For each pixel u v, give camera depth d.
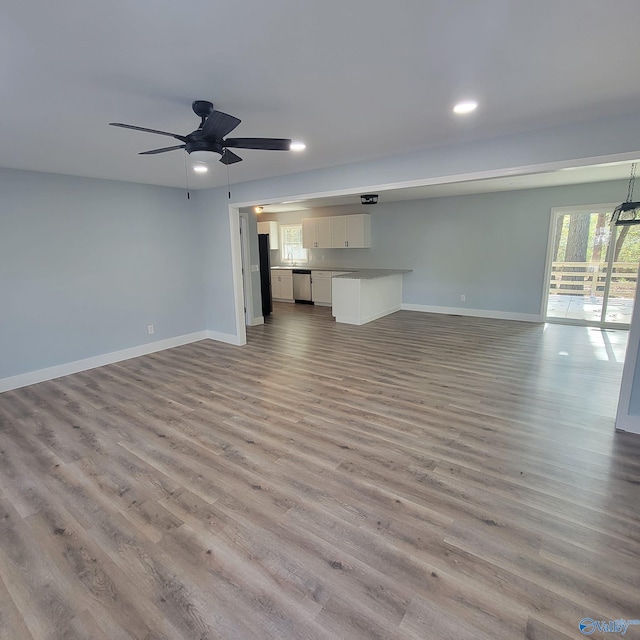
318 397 3.71
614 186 5.89
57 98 2.18
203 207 5.71
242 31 1.54
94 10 1.37
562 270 6.75
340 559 1.84
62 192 4.32
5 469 2.60
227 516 2.14
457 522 2.06
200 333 6.03
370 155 3.72
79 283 4.55
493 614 1.55
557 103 2.42
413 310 8.21
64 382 4.25
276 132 2.94
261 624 1.53
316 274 9.14
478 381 4.05
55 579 1.75
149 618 1.57
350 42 1.65
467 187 6.21
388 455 2.70
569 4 1.39
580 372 4.28
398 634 1.48
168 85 2.04
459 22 1.51
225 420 3.27
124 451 2.81
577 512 2.12
